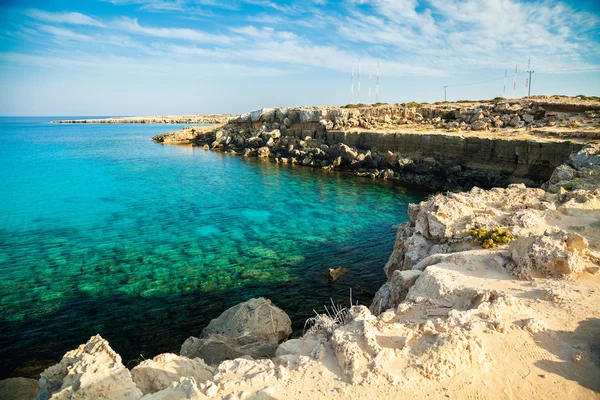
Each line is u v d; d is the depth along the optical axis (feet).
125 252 97.76
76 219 126.93
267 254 97.71
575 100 245.24
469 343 31.12
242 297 75.36
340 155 234.79
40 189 172.14
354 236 112.37
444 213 66.23
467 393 27.96
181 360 37.01
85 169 227.81
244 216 133.49
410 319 39.93
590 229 56.75
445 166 186.80
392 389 28.32
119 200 153.89
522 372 29.84
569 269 44.04
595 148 124.36
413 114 271.90
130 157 283.59
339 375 30.63
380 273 87.10
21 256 94.17
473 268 49.88
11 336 61.52
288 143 286.25
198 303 72.79
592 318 35.01
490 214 67.77
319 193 171.22
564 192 75.31
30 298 73.41
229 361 34.50
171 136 395.14
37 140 431.84
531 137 171.94
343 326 37.22
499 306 37.63
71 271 85.71
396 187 185.16
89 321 66.08
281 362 34.19
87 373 31.19
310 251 100.22
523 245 48.60
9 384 43.16
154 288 78.23
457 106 271.28
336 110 282.36
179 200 155.53
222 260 93.40
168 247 101.76
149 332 63.41
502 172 171.12
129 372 33.04
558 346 32.22
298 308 71.92
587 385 28.25
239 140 321.93
